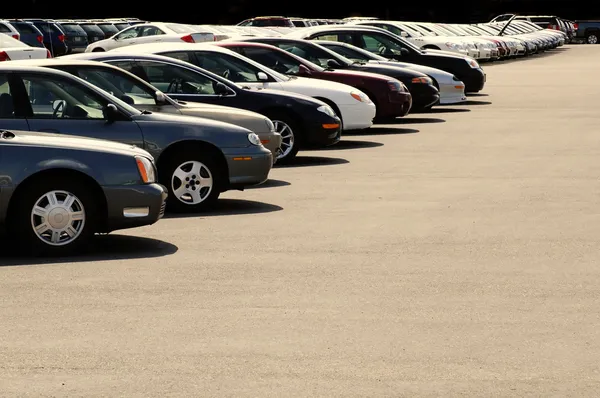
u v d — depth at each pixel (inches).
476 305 400.5
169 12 3846.0
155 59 794.8
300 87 935.7
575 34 4116.6
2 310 392.2
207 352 338.6
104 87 680.4
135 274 453.7
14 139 489.7
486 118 1250.0
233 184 637.3
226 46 1064.2
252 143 640.4
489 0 4544.8
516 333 361.7
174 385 305.6
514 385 306.2
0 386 304.7
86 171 494.9
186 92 800.9
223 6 3941.9
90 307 396.8
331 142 861.8
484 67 2357.3
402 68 1263.5
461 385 305.7
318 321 376.8
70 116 585.3
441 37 2068.2
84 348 343.0
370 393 298.5
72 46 2500.0
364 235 544.7
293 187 721.6
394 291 422.3
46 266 470.3
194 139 622.5
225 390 301.1
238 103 829.8
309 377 313.1
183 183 625.6
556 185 716.7
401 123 1208.2
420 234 546.3
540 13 4788.4
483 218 592.4
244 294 417.4
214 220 596.7
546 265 472.1
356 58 1285.7
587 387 304.7
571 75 2047.2
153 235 550.9
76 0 3683.6
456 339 354.3
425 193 686.5
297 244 521.3
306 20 2960.1
